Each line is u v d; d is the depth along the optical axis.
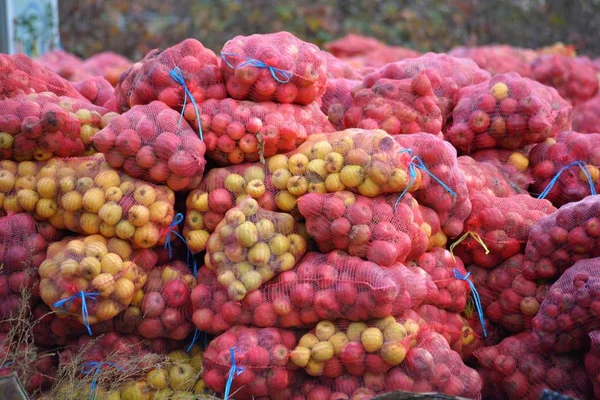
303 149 3.13
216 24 9.32
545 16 10.66
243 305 3.01
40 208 3.09
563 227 3.10
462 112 3.57
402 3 9.64
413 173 3.03
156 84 3.21
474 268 3.35
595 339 2.84
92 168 3.12
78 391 3.01
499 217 3.24
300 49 3.24
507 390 3.13
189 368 3.16
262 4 9.22
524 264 3.21
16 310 3.08
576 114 4.89
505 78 3.52
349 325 2.96
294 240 3.05
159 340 3.20
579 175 3.47
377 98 3.41
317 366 2.95
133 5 9.58
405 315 3.00
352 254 3.00
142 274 3.10
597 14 10.91
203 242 3.19
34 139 3.10
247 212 3.04
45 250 3.12
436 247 3.23
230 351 2.93
